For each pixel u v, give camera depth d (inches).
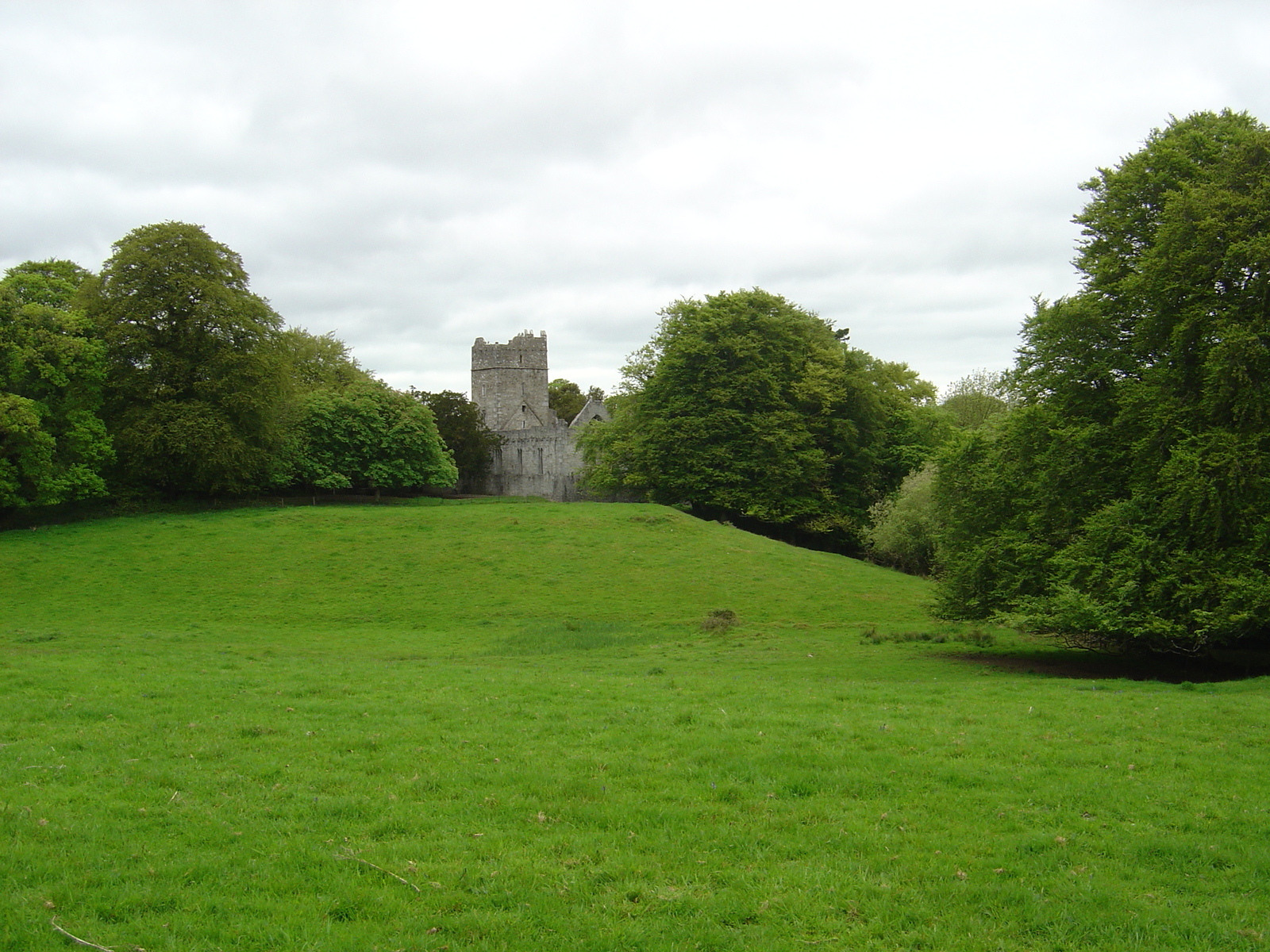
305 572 1963.6
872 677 1072.8
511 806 482.6
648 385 3014.3
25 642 1346.0
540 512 2466.8
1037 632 1257.4
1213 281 1069.8
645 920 361.7
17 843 422.9
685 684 857.5
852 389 2935.5
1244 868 410.0
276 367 2600.9
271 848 425.4
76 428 2284.7
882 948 346.3
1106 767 550.3
